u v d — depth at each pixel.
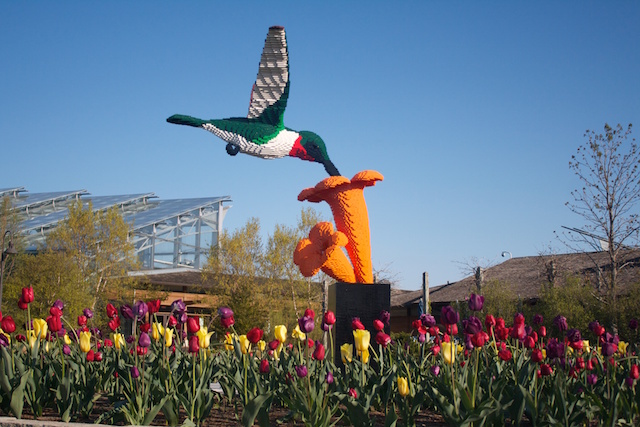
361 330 6.30
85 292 29.48
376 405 6.74
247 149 9.03
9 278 28.50
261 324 29.20
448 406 5.15
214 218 49.59
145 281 34.97
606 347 5.49
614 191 24.83
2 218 33.34
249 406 5.60
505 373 5.96
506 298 27.14
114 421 5.94
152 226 45.22
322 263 9.62
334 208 9.92
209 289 34.09
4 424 5.77
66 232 32.56
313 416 5.45
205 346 6.29
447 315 5.34
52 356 7.02
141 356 6.56
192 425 5.66
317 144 9.51
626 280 28.73
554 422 5.04
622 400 5.54
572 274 29.52
